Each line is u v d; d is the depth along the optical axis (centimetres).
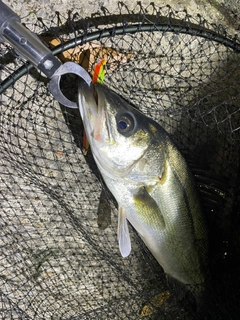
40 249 47
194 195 42
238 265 47
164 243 42
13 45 31
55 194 46
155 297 48
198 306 46
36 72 44
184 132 49
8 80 37
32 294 46
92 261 48
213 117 49
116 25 45
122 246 41
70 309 47
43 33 43
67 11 43
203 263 45
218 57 48
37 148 45
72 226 47
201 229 44
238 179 50
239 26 49
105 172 39
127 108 37
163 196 40
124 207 41
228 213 49
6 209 45
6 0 42
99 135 36
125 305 48
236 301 46
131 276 49
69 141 46
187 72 48
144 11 46
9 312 45
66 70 33
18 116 44
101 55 44
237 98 49
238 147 50
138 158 38
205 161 49
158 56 47
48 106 45
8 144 44
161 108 48
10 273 46
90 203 48
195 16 48
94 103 36
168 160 40
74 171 47
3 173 45
